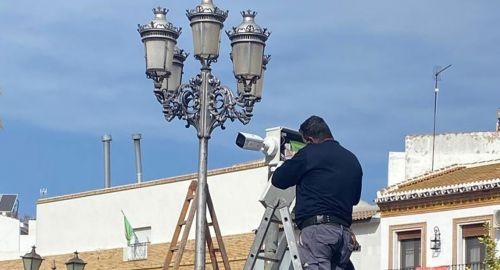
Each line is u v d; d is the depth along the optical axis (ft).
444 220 135.74
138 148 186.50
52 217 165.68
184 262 143.23
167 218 150.30
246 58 59.62
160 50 61.21
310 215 34.01
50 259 164.04
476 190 133.28
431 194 136.67
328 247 33.76
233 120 59.52
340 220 34.04
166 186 151.23
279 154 51.47
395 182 162.81
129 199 155.84
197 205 57.98
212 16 59.62
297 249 34.27
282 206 35.91
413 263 137.80
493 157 157.48
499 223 129.90
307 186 34.27
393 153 164.14
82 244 160.86
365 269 141.79
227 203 144.25
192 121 59.77
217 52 59.72
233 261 140.15
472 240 133.49
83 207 161.68
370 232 142.31
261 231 36.55
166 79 61.98
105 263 156.35
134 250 153.17
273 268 37.35
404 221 139.13
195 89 59.82
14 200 252.42
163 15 61.87
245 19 60.23
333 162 34.37
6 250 209.56
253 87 60.23
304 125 35.53
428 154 161.07
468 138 159.33
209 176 146.72
